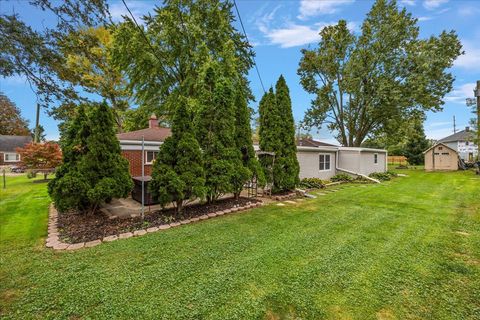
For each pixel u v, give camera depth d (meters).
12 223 5.26
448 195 8.70
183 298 2.56
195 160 5.91
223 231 4.77
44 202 7.37
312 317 2.29
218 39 13.57
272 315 2.31
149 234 4.57
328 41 18.52
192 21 12.88
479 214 5.97
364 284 2.83
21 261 3.42
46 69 3.39
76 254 3.66
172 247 3.93
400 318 2.28
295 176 9.16
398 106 16.98
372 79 17.61
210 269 3.17
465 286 2.81
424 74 16.20
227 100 6.87
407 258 3.51
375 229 4.89
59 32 3.39
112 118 5.62
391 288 2.75
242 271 3.12
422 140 26.30
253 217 5.87
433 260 3.45
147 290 2.70
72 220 5.42
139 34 12.53
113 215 5.86
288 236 4.48
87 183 5.05
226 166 6.65
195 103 10.52
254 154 7.98
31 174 13.95
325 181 12.72
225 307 2.42
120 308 2.40
